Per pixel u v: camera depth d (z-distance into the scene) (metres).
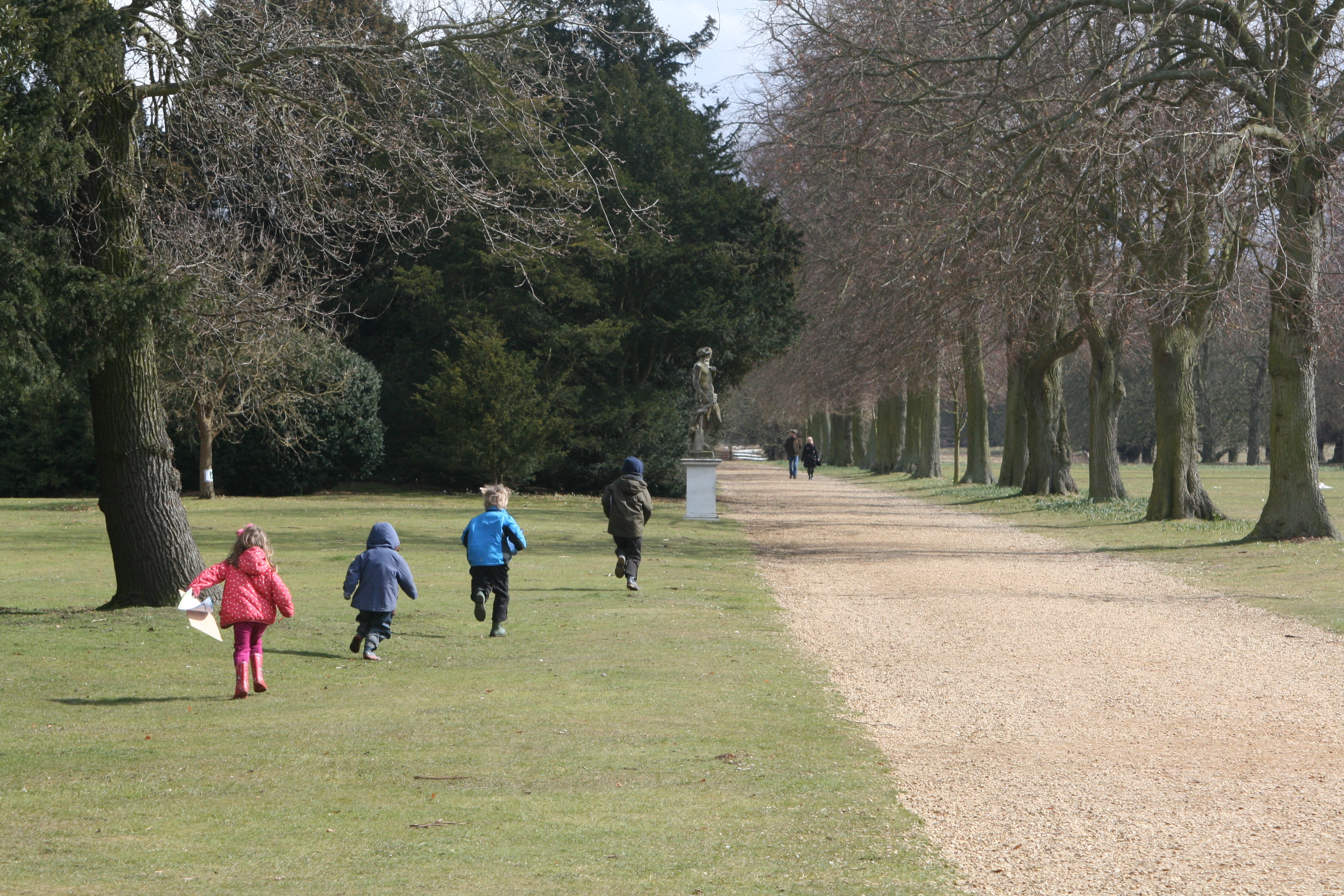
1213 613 18.23
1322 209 26.36
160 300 15.55
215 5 17.50
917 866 6.60
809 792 8.13
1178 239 26.67
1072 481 50.84
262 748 9.32
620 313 54.91
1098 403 44.25
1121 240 30.28
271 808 7.70
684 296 53.00
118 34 15.55
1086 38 30.97
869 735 10.08
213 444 52.34
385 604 13.53
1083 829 7.38
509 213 18.88
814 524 39.53
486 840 7.00
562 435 52.69
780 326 55.25
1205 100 27.05
